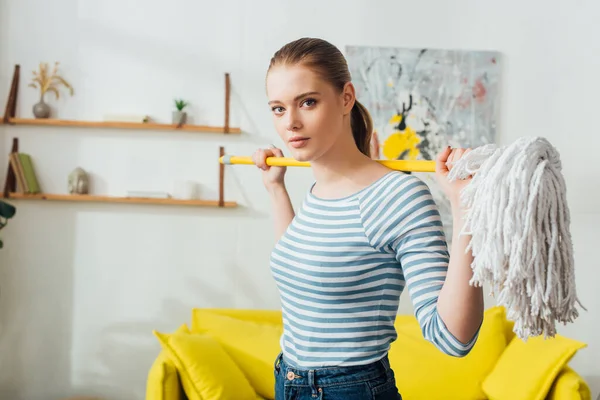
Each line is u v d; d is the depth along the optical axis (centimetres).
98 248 315
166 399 237
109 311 315
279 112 112
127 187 315
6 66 309
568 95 332
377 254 105
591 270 331
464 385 269
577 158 332
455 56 326
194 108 318
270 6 321
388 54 322
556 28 332
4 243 311
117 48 315
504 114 329
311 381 109
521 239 80
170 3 318
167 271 318
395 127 322
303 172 323
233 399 245
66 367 314
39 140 311
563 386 240
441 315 89
